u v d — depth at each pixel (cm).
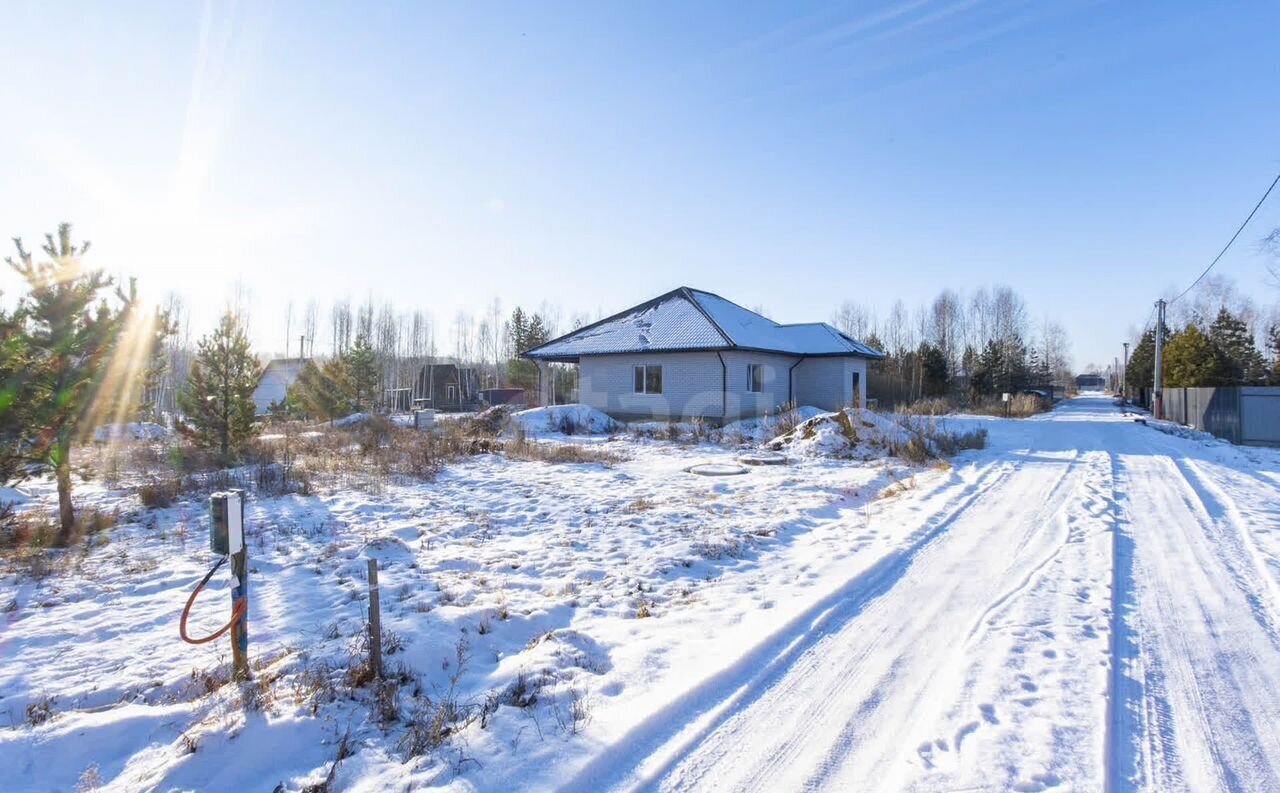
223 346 1406
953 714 375
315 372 2839
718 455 1652
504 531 846
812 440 1616
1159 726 366
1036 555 702
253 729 354
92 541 817
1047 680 414
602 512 950
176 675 447
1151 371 5072
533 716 374
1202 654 455
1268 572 632
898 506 979
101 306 902
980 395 4403
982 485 1149
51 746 338
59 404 844
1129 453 1628
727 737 357
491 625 518
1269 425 1950
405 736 356
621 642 484
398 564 694
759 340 2566
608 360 2664
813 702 393
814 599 558
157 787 313
